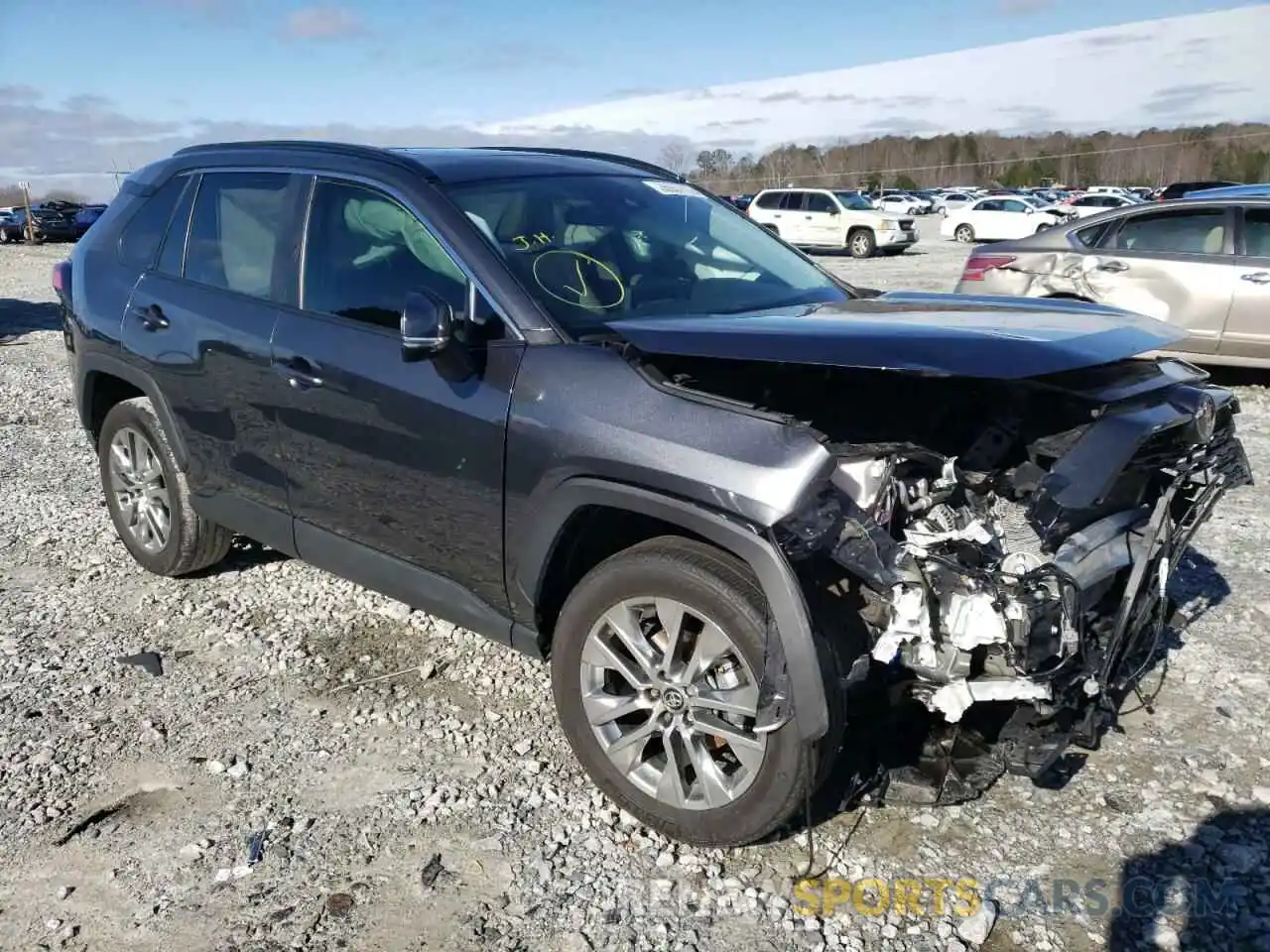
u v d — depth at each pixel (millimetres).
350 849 2910
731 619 2629
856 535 2553
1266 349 8336
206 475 4211
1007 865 2818
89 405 4828
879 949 2533
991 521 2875
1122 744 3381
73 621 4352
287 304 3764
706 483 2586
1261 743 3375
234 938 2580
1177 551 3297
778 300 3693
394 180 3539
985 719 2936
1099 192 41594
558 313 3148
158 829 3004
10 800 3135
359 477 3508
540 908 2678
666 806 2877
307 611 4434
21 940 2576
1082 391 3041
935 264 24531
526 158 3957
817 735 2504
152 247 4438
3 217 40094
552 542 2979
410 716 3602
